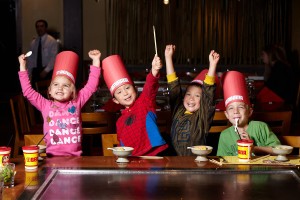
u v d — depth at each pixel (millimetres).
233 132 2973
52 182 2107
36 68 8359
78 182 2107
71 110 2979
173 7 8750
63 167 2334
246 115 2928
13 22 10930
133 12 8758
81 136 3033
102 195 1936
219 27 8797
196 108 3057
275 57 6930
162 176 2197
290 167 2348
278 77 6625
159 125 3697
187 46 8820
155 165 2395
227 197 1915
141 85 5938
